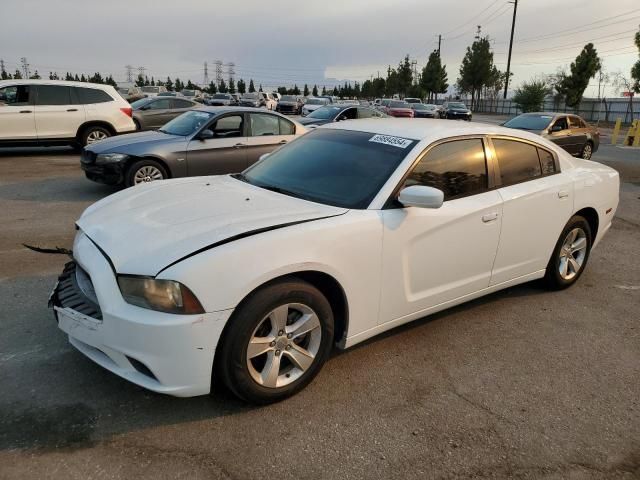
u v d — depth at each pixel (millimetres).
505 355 3693
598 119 42688
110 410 2822
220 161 8516
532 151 4395
